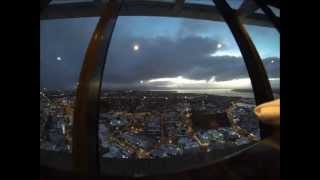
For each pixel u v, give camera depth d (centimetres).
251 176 306
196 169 391
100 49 570
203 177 368
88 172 409
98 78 554
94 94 538
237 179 313
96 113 519
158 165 465
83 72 553
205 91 1043
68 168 388
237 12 876
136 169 441
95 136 512
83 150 481
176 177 387
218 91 1007
